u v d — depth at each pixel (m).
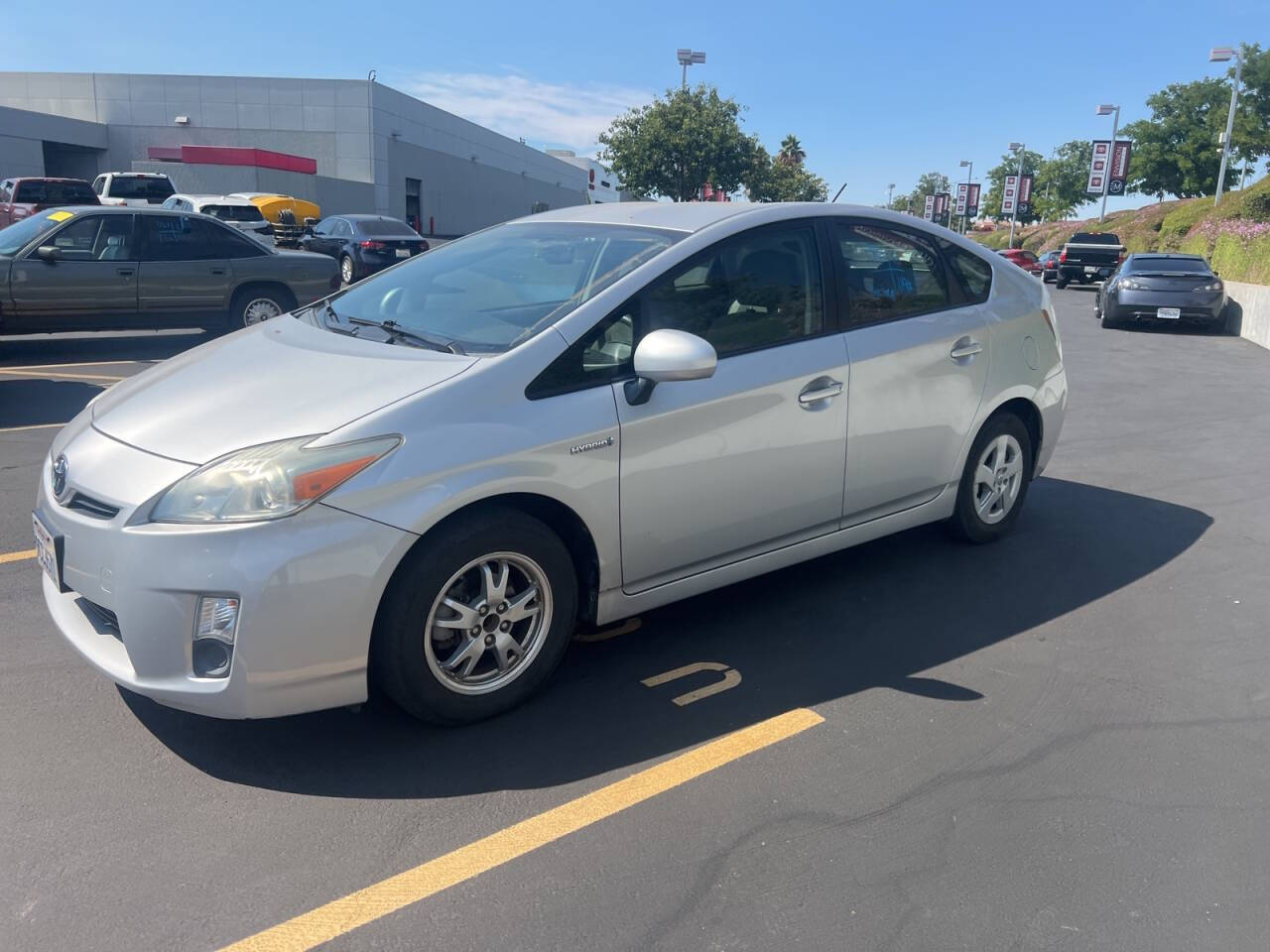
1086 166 78.56
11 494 5.87
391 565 3.00
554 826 2.86
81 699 3.50
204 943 2.39
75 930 2.42
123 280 11.04
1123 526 5.74
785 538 4.09
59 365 10.55
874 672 3.86
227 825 2.84
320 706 3.01
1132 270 17.77
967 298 4.82
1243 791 3.10
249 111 41.97
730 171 38.19
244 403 3.21
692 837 2.83
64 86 41.50
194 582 2.82
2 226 24.11
